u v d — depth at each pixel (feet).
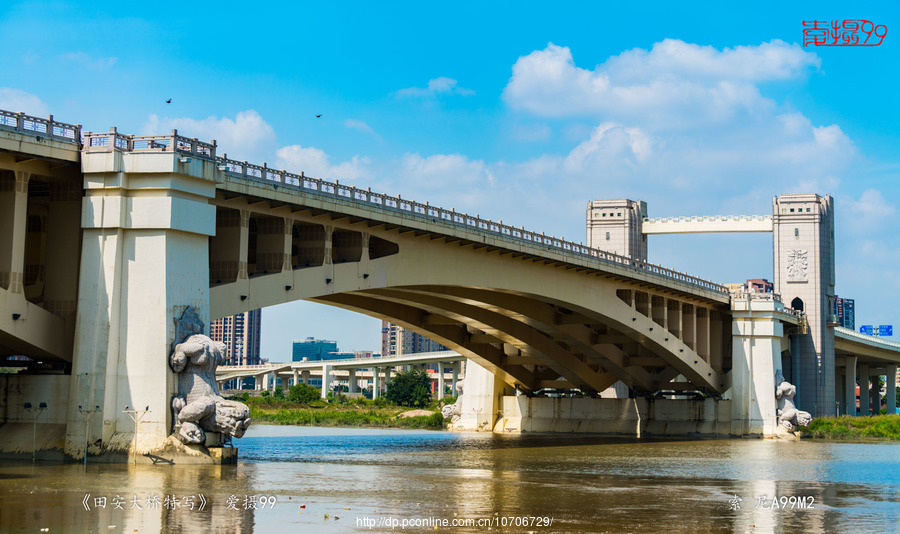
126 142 173.06
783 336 408.67
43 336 170.60
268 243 201.67
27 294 187.83
